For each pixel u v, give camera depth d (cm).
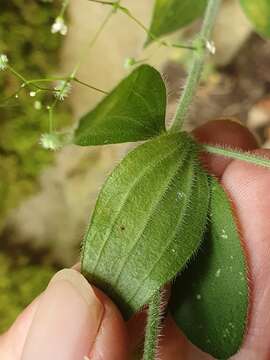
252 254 9
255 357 9
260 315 9
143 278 7
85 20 12
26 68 11
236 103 14
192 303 8
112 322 7
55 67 11
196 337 8
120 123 7
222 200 7
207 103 14
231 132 10
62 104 12
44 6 11
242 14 13
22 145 12
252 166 9
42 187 12
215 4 8
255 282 9
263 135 14
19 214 12
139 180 7
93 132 7
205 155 9
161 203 7
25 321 9
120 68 12
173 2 8
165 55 13
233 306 7
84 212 13
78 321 7
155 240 7
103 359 7
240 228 9
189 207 7
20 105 11
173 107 13
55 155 12
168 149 7
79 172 12
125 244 7
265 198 9
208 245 7
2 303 12
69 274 8
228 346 7
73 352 7
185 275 8
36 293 12
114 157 13
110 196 7
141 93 6
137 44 12
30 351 8
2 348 9
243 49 14
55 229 13
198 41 7
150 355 7
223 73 14
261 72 14
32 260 13
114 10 7
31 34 11
